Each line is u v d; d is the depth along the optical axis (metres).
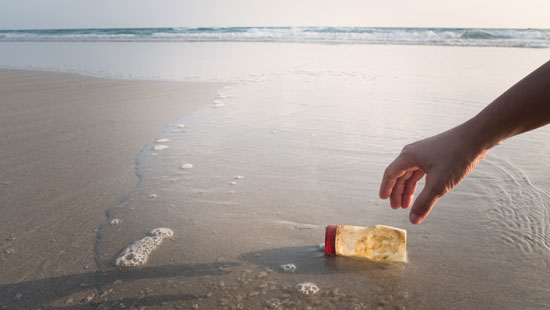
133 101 4.95
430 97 4.71
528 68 6.94
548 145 2.86
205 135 3.42
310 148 3.01
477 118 0.80
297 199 2.16
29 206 2.16
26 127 3.80
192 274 1.53
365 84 5.72
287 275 1.50
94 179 2.52
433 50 11.08
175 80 6.60
